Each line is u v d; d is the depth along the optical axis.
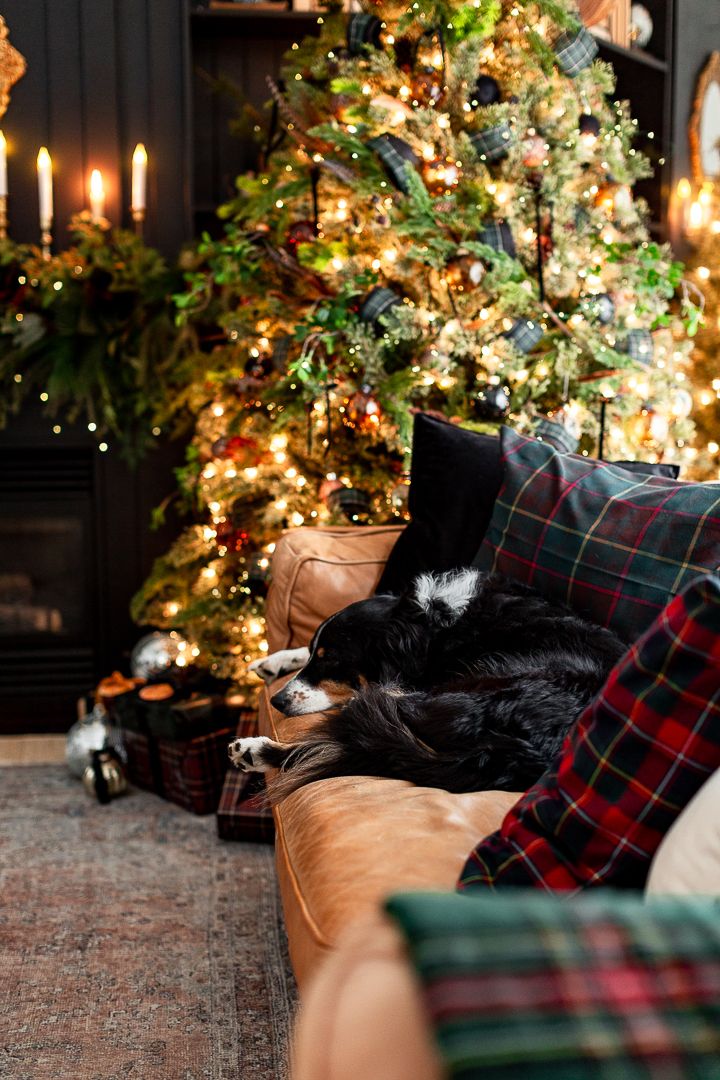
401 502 2.58
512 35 2.69
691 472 3.39
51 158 3.53
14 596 3.57
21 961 1.87
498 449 2.00
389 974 0.52
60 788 2.92
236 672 2.82
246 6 3.66
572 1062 0.48
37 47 3.48
